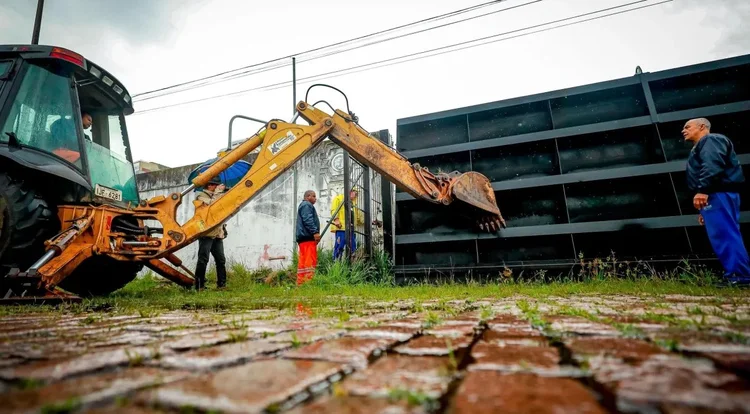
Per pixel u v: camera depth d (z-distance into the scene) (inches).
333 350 37.4
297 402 21.6
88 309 105.0
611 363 29.0
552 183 211.6
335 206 298.2
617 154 215.9
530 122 235.5
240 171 251.8
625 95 218.8
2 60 151.3
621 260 190.7
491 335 45.9
